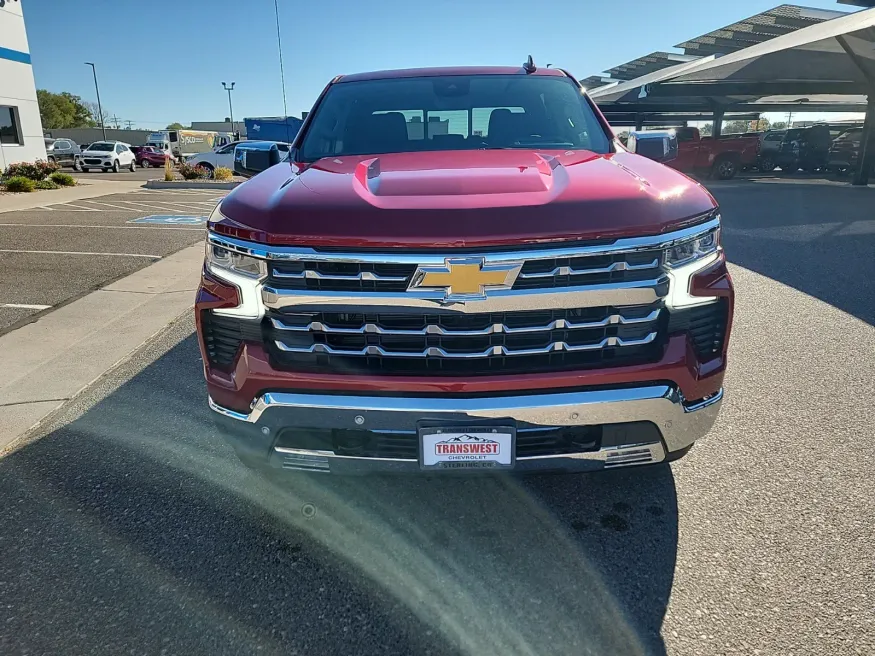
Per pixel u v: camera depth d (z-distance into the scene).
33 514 2.68
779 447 3.08
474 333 2.01
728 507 2.62
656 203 2.06
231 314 2.16
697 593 2.13
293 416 2.13
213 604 2.13
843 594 2.10
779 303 5.49
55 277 6.88
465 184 2.20
